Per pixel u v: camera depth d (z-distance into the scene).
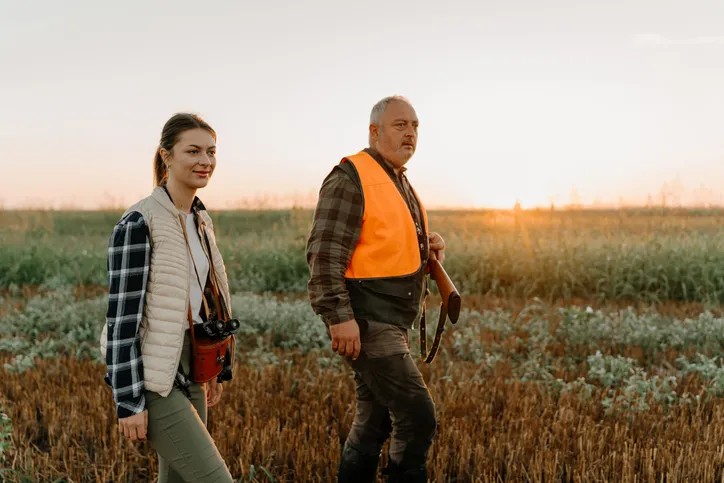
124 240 2.17
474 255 10.09
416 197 3.16
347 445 3.04
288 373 5.14
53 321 7.42
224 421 4.06
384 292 2.80
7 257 11.70
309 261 2.81
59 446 3.76
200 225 2.48
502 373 5.28
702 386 4.65
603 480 3.31
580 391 4.70
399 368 2.77
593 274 9.46
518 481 3.39
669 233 10.02
